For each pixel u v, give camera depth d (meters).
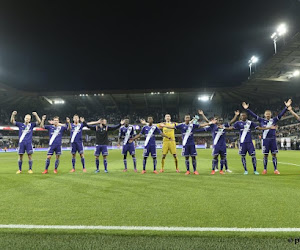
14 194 5.02
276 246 2.64
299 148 27.34
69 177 7.32
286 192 5.04
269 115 7.94
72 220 3.40
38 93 40.81
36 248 2.66
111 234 2.94
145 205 4.12
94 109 50.28
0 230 3.07
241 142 7.98
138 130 43.47
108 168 9.94
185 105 49.09
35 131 45.31
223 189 5.38
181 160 14.02
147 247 2.65
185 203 4.23
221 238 2.81
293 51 24.75
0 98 41.16
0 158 18.44
